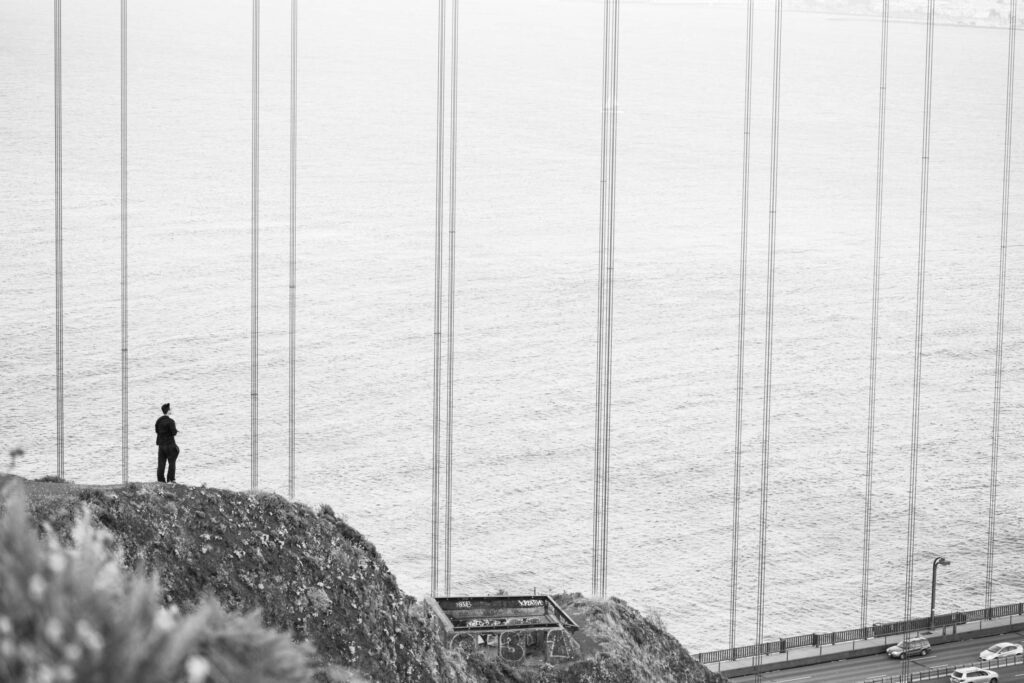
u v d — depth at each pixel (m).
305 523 18.59
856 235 83.56
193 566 16.48
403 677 18.08
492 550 58.34
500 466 64.19
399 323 75.50
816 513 62.97
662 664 26.42
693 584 57.69
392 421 67.12
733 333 77.62
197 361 69.44
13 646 4.07
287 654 4.77
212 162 83.12
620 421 69.00
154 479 60.31
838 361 75.62
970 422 71.44
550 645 23.52
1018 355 76.56
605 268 81.81
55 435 62.38
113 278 74.19
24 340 67.50
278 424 65.69
